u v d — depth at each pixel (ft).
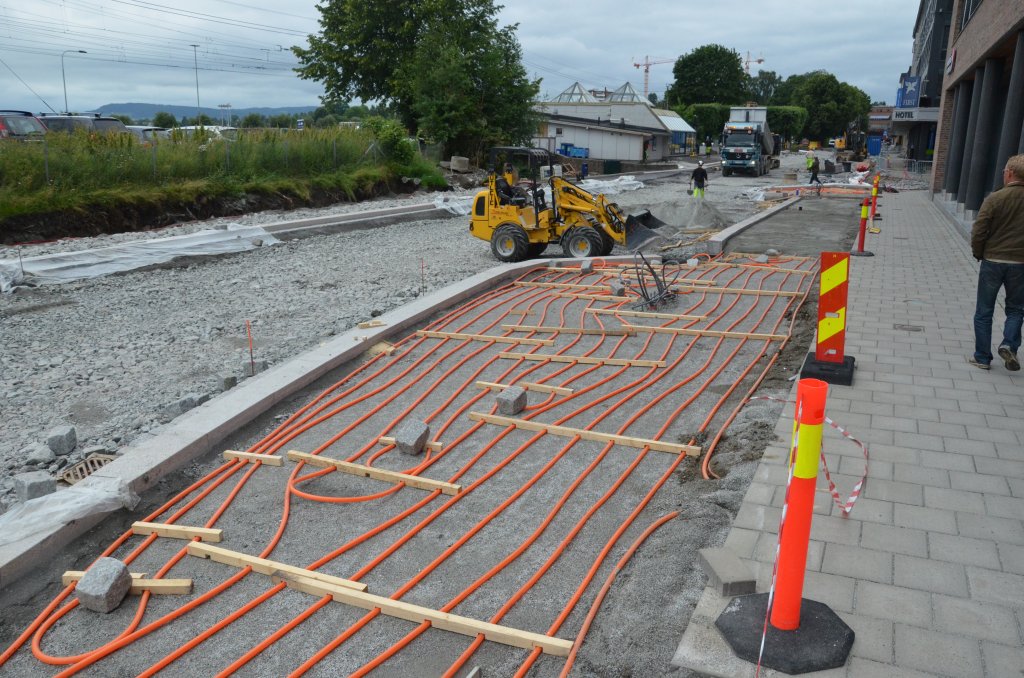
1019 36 46.70
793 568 10.50
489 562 14.89
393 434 21.34
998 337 26.50
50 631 13.52
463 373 26.17
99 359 29.50
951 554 13.03
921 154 166.71
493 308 34.86
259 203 71.00
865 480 15.75
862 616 11.46
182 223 62.80
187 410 23.84
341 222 65.51
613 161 156.35
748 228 63.57
